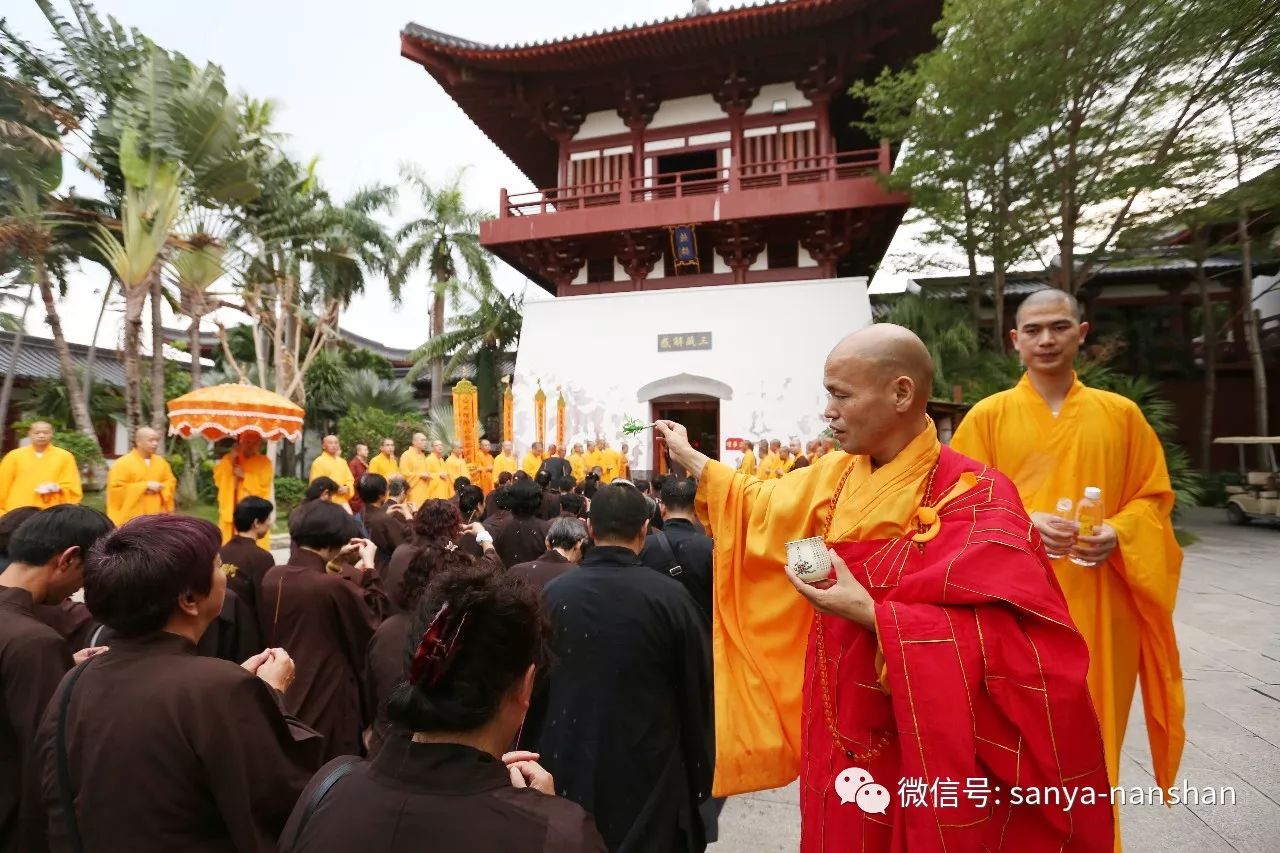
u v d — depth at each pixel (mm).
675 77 20500
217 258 17641
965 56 13289
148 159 15602
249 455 10414
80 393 17953
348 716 3512
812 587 1630
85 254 17672
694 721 2621
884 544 1771
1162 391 26422
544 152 25062
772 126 20172
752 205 18578
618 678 2488
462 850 1106
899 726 1506
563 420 20094
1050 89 12914
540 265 21766
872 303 25922
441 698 1220
